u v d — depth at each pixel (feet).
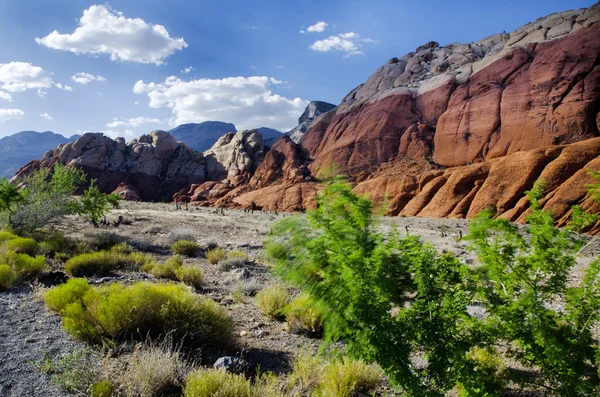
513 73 246.06
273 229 10.79
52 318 19.63
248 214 166.71
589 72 204.33
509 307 9.52
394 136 275.18
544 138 196.75
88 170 327.67
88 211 63.72
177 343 16.81
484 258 10.32
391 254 10.35
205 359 16.92
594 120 186.80
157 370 13.67
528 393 13.28
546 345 9.05
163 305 18.49
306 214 10.57
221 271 39.81
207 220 103.86
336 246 10.07
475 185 174.40
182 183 348.38
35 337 17.06
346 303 9.78
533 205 10.41
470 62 320.09
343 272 9.75
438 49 385.09
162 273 33.42
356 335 9.90
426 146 254.47
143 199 327.06
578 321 9.34
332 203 10.33
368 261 9.70
